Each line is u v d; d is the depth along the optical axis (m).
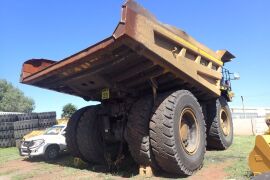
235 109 26.44
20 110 62.81
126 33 5.50
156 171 7.37
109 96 7.69
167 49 6.66
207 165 7.84
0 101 62.91
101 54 6.25
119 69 7.00
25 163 11.29
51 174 8.25
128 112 7.86
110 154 8.47
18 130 20.61
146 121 6.98
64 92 9.02
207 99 9.65
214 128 10.12
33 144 12.33
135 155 7.13
